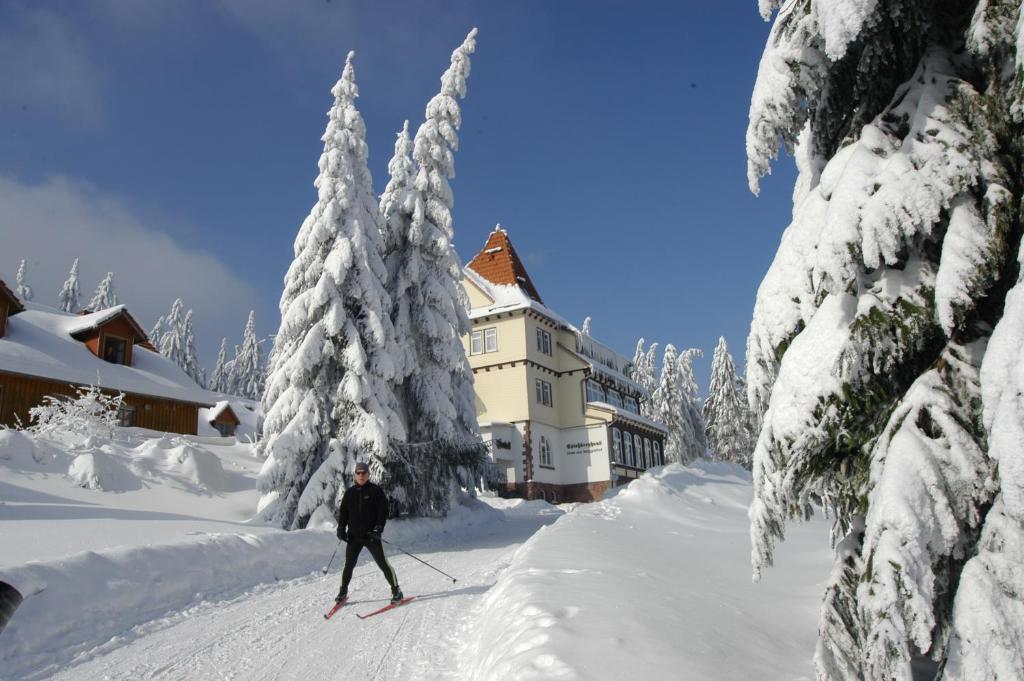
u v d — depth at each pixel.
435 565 11.82
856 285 3.94
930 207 3.56
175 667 5.86
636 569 7.85
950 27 4.25
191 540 10.08
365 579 10.35
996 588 3.02
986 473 3.31
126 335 28.44
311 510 15.47
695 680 3.88
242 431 43.34
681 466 24.70
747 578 9.02
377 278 18.44
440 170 22.88
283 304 17.78
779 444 3.99
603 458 37.75
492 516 22.11
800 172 5.42
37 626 6.47
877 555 3.27
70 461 16.89
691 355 69.50
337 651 6.26
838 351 3.80
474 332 37.91
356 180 18.84
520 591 5.94
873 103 4.60
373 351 17.31
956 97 3.86
